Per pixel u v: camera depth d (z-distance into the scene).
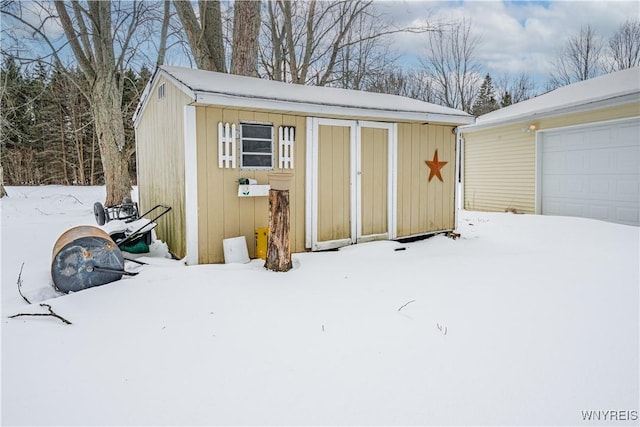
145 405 1.89
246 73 8.57
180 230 4.83
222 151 4.68
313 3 12.28
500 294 3.57
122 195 12.11
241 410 1.86
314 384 2.08
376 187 5.93
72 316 2.99
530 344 2.54
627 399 1.93
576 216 8.64
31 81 20.77
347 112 5.20
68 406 1.88
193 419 1.79
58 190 19.67
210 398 1.95
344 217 5.66
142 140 7.40
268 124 4.97
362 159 5.76
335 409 1.86
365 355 2.40
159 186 6.01
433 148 6.52
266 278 4.00
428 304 3.30
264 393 1.99
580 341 2.58
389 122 5.96
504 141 10.26
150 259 4.91
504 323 2.88
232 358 2.37
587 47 23.28
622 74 9.93
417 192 6.38
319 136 5.38
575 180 8.63
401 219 6.21
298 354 2.42
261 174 4.96
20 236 6.88
